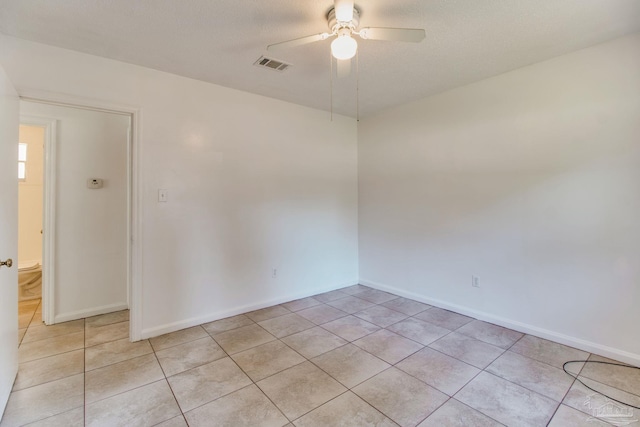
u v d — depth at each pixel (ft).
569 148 8.25
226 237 10.48
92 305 10.84
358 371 7.24
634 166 7.32
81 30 6.95
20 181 14.12
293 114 12.10
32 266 12.81
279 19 6.62
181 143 9.50
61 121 10.21
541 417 5.71
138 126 8.75
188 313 9.75
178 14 6.41
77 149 10.50
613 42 7.51
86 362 7.66
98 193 10.90
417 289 12.12
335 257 13.66
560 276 8.50
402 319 10.33
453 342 8.66
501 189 9.60
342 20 5.95
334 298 12.51
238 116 10.65
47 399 6.25
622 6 6.20
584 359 7.69
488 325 9.79
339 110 12.99
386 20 6.68
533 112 8.85
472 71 9.23
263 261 11.41
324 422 5.61
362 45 7.67
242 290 10.91
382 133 13.20
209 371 7.27
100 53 8.01
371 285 13.93
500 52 8.08
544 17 6.57
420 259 11.96
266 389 6.58
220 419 5.71
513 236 9.39
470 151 10.31
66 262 10.33
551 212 8.63
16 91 6.95
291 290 12.22
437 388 6.59
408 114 12.14
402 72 9.29
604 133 7.70
